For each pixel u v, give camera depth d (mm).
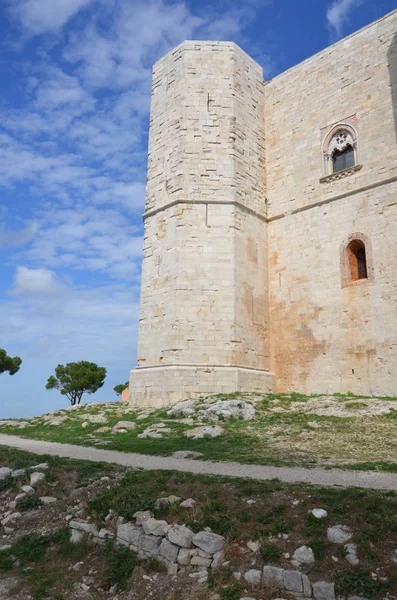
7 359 50969
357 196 25500
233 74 29047
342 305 25016
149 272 27469
